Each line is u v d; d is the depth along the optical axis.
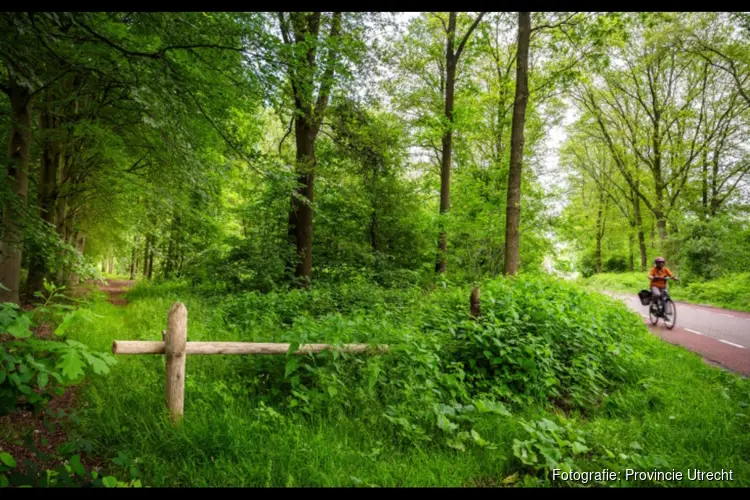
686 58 24.50
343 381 4.27
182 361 3.61
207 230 17.88
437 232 15.81
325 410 3.97
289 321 7.98
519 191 11.80
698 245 21.30
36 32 4.84
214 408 3.80
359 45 9.95
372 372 4.14
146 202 13.28
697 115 26.11
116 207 13.86
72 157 11.78
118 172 11.07
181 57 6.41
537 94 17.91
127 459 2.80
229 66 6.92
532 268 15.98
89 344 5.86
